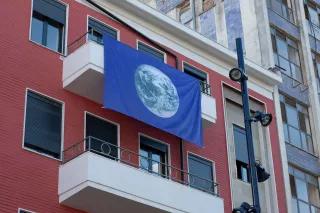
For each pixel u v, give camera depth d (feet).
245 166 121.70
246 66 130.82
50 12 100.01
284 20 154.20
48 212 85.71
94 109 97.91
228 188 114.01
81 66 94.27
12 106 88.28
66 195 86.53
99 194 85.97
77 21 102.99
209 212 96.73
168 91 103.19
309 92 150.00
